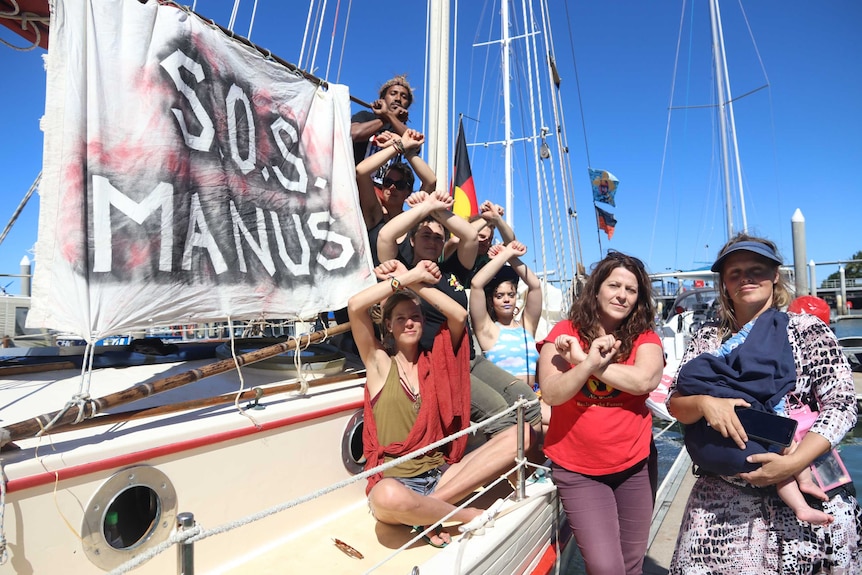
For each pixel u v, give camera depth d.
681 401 2.27
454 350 3.01
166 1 2.55
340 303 3.21
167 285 2.34
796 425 1.95
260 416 2.38
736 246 2.22
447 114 4.19
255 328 4.16
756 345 2.14
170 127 2.42
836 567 1.98
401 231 3.25
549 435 2.71
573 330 2.65
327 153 3.33
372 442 2.74
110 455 1.86
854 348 12.36
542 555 2.91
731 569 2.12
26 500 1.68
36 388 2.47
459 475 2.78
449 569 2.07
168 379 2.19
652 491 2.79
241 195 2.75
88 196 2.11
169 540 1.33
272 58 3.08
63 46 2.07
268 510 1.55
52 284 1.96
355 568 2.31
